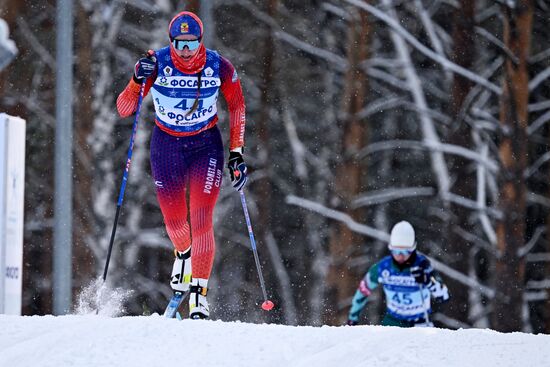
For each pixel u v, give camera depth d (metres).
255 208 69.50
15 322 17.11
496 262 58.00
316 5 70.88
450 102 61.09
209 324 17.03
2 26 26.86
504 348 15.91
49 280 68.31
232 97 20.80
